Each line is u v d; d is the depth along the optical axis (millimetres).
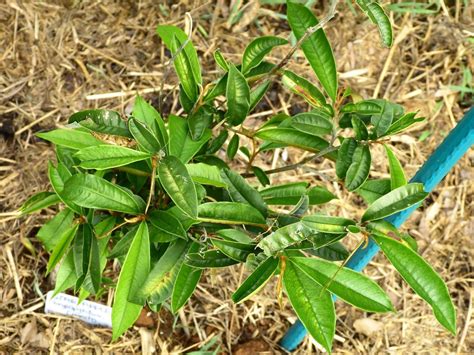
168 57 1104
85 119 585
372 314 1026
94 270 627
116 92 1075
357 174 583
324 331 517
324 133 646
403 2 1149
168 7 1123
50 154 1032
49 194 701
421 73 1144
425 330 1030
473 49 1146
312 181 1063
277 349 995
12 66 1065
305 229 519
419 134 1107
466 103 1137
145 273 579
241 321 1005
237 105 626
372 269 1045
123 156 561
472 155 1093
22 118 1044
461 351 1029
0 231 990
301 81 635
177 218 581
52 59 1075
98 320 966
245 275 1012
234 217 582
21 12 1080
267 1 1118
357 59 1129
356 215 1060
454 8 1167
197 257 573
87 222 632
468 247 1071
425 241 1067
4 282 973
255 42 642
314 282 530
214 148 714
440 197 1078
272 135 668
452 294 1055
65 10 1100
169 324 986
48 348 954
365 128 589
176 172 548
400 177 598
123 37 1107
